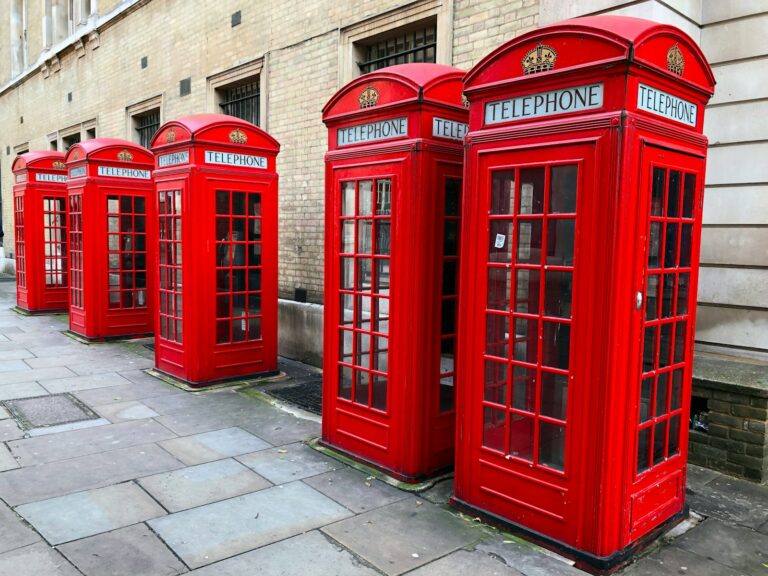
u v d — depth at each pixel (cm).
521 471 351
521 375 351
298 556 329
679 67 331
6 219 2108
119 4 1288
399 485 422
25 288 1185
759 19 489
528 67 334
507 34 574
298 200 841
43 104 1795
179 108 1109
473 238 365
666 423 360
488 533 356
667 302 351
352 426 471
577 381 321
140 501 392
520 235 347
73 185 935
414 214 412
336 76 771
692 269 365
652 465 349
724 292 513
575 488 326
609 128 302
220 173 658
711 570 322
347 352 478
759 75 491
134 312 941
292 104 845
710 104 516
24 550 329
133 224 930
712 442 459
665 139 324
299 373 745
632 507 330
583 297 316
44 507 381
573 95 318
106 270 911
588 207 312
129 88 1292
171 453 477
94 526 358
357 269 463
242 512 379
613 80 302
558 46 321
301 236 838
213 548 335
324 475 440
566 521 331
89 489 409
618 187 300
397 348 430
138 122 1317
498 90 349
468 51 612
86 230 890
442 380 445
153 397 630
